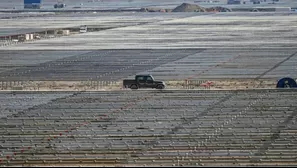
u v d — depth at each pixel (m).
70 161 87.25
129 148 93.19
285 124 107.00
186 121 109.50
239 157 88.50
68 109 118.94
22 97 129.88
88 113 115.69
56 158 88.62
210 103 123.25
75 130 103.75
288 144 94.94
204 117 112.12
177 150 92.19
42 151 92.06
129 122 108.94
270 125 106.25
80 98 128.50
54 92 134.50
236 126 105.81
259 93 132.75
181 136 99.62
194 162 86.31
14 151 92.19
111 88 140.88
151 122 108.94
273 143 95.62
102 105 122.06
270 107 119.69
